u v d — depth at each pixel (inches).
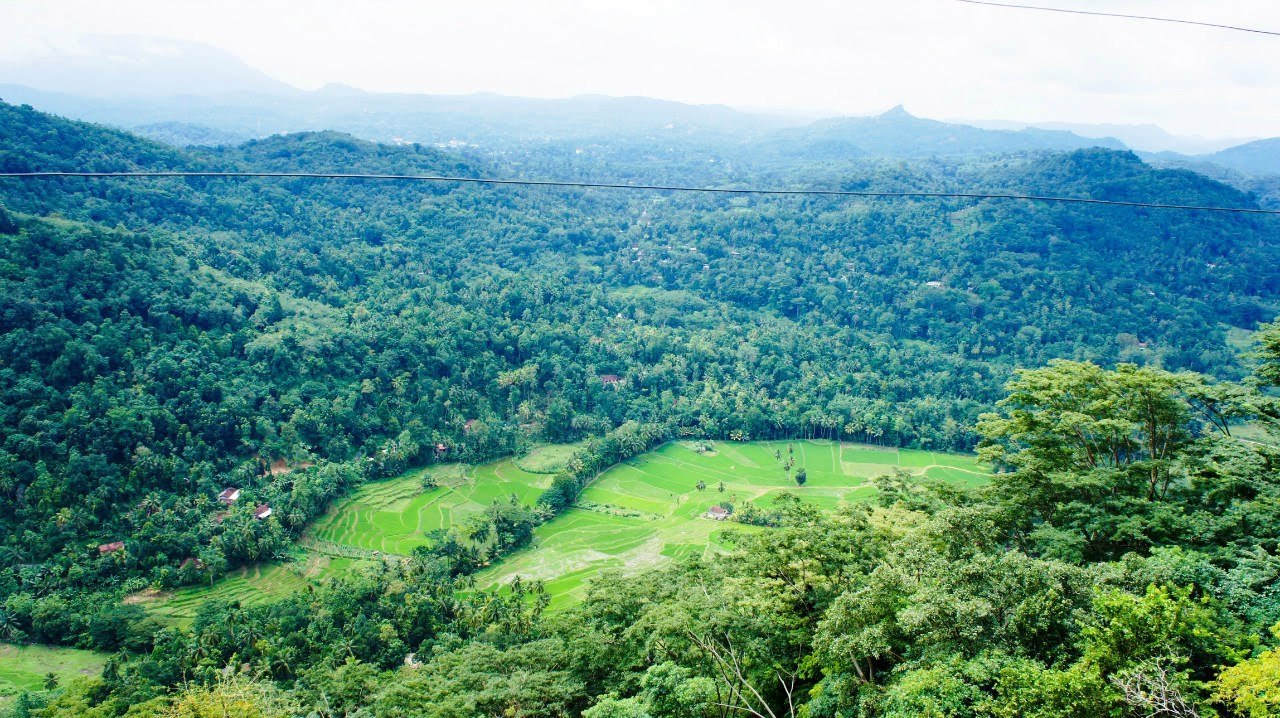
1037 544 1582.2
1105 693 933.8
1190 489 1619.1
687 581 1772.9
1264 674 868.0
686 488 4926.2
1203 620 1043.9
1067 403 1734.7
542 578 3708.2
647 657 1508.4
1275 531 1353.3
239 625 2913.4
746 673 1421.0
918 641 1165.1
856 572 1393.9
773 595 1428.4
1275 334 1657.2
